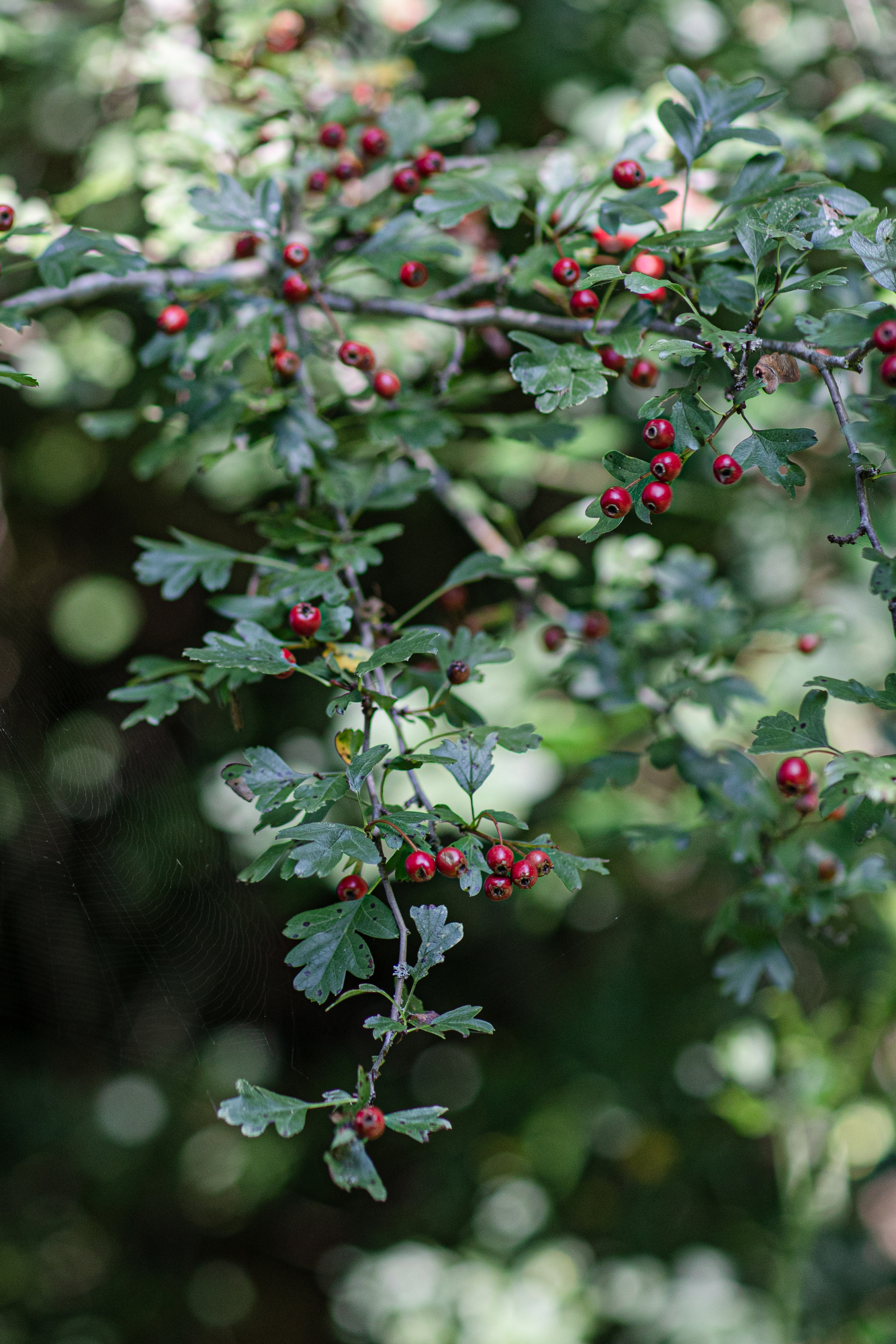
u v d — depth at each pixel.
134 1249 2.35
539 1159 2.01
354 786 1.03
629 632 1.32
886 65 1.51
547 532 1.38
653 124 1.31
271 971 1.40
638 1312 1.91
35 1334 2.19
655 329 1.15
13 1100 2.23
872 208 1.08
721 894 1.96
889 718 1.50
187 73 1.34
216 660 1.06
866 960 1.74
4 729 1.69
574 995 2.04
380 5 1.41
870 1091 1.63
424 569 1.91
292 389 1.23
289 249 1.19
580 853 1.76
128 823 1.65
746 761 1.27
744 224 1.07
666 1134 1.98
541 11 1.64
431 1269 2.04
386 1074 2.17
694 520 1.78
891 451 1.04
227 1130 2.33
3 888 1.73
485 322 1.22
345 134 1.30
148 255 1.35
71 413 1.95
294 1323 2.30
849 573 1.60
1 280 1.54
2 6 1.55
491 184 1.22
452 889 1.92
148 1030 1.89
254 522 2.08
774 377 1.07
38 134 1.67
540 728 1.57
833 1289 1.83
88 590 2.13
